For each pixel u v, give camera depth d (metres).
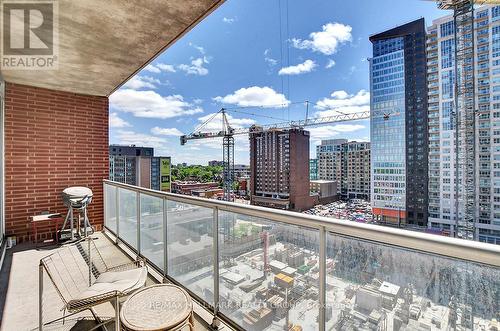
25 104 4.32
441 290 0.99
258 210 1.67
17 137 4.22
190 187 43.31
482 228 20.81
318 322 1.38
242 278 1.83
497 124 20.41
